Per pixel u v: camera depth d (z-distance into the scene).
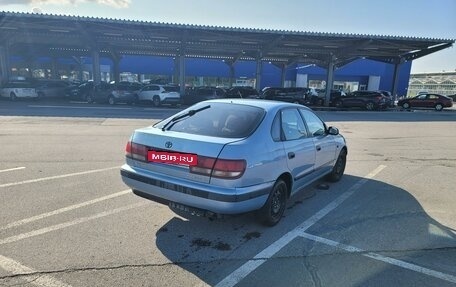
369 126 16.53
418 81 73.62
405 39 26.14
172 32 25.28
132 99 26.42
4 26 24.11
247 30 24.27
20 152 7.98
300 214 4.79
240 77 48.03
